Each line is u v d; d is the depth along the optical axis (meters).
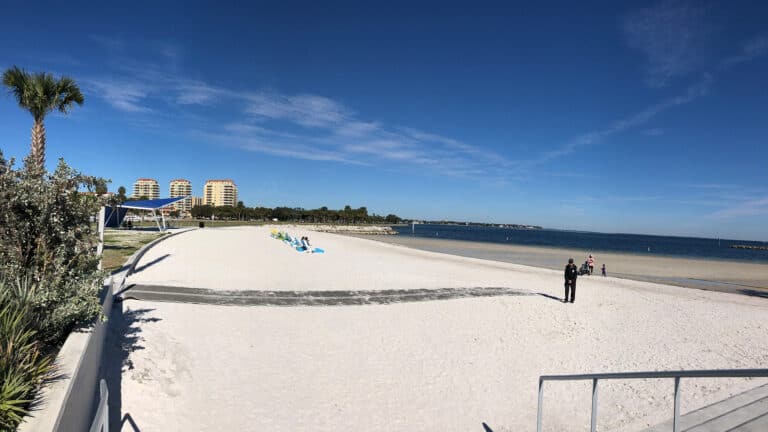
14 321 3.90
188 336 8.97
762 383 7.61
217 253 24.64
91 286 5.24
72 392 3.56
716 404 6.52
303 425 5.83
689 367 8.69
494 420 6.30
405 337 10.06
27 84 16.28
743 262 48.84
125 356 7.42
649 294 18.09
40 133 16.83
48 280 4.79
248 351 8.49
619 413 6.56
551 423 6.24
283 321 10.79
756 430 5.54
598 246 77.00
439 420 6.21
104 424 3.55
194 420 5.74
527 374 8.12
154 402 6.08
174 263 18.92
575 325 11.87
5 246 4.70
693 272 32.16
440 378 7.75
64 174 5.22
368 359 8.51
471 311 13.00
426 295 15.10
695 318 13.42
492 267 26.84
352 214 171.25
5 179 4.71
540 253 46.78
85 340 4.71
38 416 3.07
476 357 8.93
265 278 16.92
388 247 41.38
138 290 12.44
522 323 11.82
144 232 38.72
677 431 3.93
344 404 6.53
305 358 8.35
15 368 3.29
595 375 4.66
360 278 18.53
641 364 8.83
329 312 12.02
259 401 6.44
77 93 17.50
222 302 12.10
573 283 14.90
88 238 5.50
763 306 16.36
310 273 19.22
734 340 10.90
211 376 7.20
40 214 4.91
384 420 6.11
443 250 45.72
